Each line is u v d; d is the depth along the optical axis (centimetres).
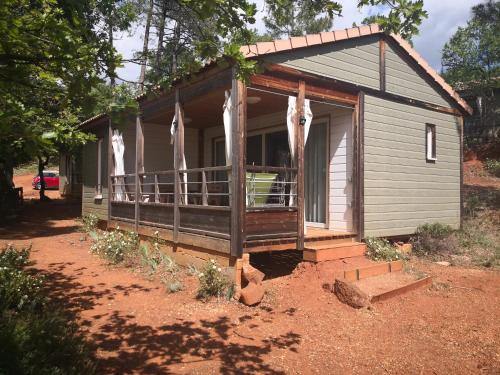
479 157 2225
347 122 836
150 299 585
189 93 754
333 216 860
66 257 853
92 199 1246
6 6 243
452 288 659
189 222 737
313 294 596
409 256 857
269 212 652
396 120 903
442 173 1028
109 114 311
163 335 464
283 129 949
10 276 508
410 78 945
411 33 392
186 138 1209
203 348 435
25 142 238
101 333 463
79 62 273
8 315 394
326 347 447
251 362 407
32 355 312
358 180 805
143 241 914
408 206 928
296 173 692
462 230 1055
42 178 2150
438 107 1014
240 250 612
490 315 543
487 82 2094
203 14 308
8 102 271
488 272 772
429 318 532
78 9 308
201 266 706
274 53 675
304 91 719
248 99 796
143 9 1498
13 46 252
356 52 823
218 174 1188
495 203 1416
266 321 515
